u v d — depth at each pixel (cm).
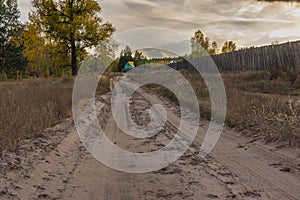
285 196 543
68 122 1280
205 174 673
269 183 604
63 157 827
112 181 654
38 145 866
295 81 2197
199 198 549
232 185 602
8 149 775
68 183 639
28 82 3169
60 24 4244
